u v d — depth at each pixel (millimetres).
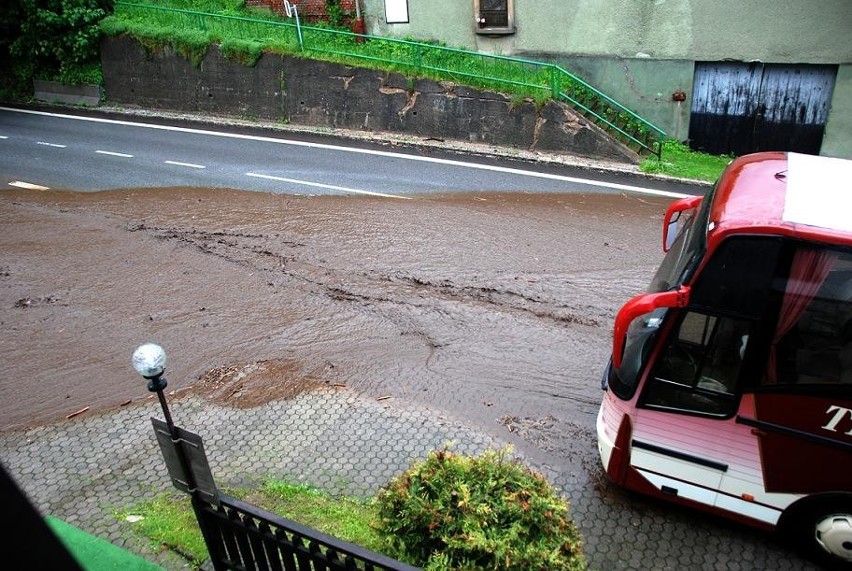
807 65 14602
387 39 16172
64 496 5316
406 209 11711
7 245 10078
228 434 6059
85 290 8812
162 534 4828
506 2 16375
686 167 14469
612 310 8453
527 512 3686
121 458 5762
